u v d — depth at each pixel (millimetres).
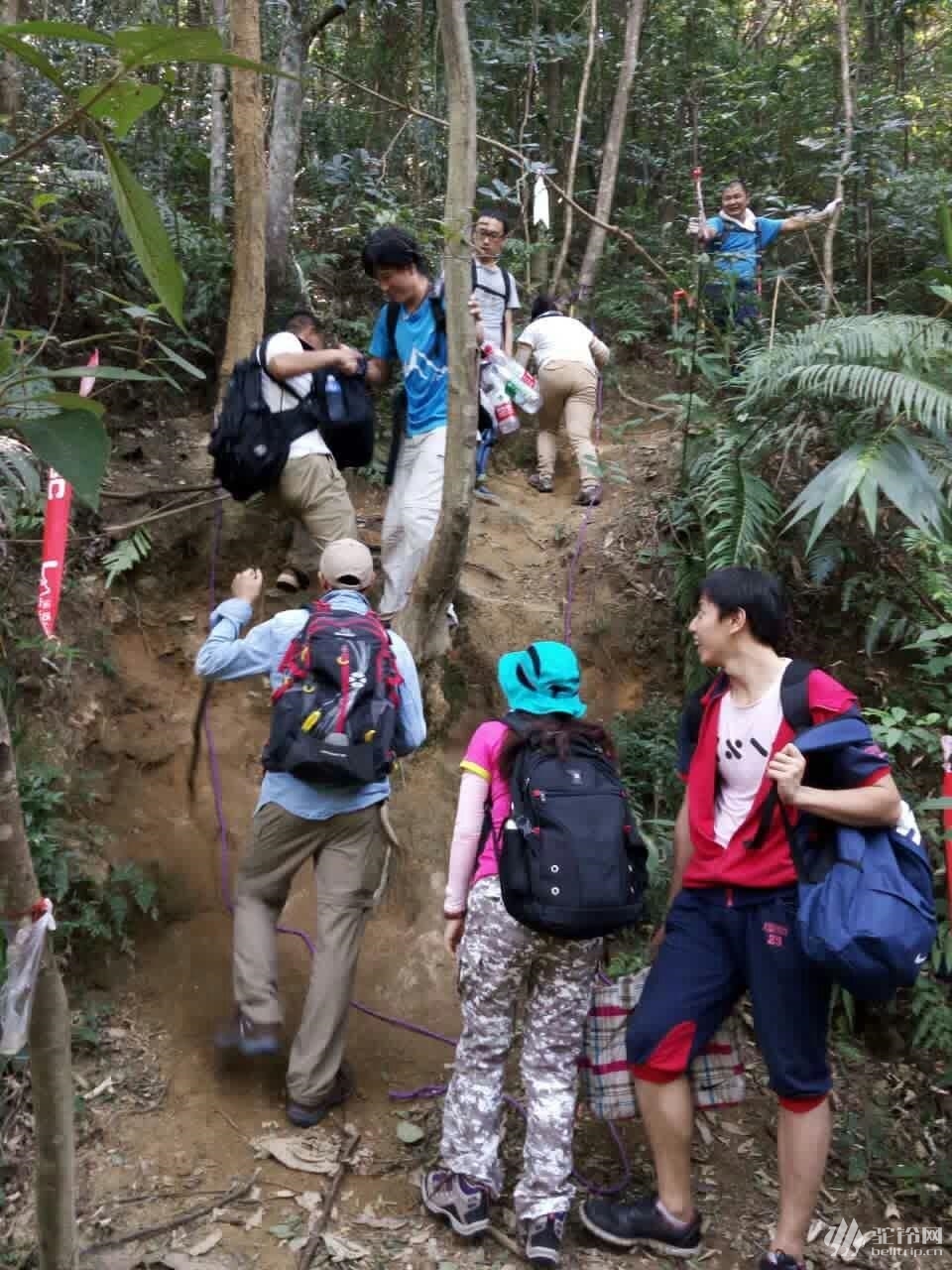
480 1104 2736
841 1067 3453
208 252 5719
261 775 4219
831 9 9555
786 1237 2598
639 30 7797
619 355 7426
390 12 8219
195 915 3715
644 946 3652
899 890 2441
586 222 8969
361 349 6328
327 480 4125
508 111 8836
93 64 6363
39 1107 1600
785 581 4469
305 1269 2600
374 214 7012
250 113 4793
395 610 4418
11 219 4910
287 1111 3066
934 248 6949
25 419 947
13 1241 2613
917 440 3762
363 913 3135
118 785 3922
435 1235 2744
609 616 4695
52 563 2760
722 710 2750
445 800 4141
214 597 4598
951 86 8656
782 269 5934
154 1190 2801
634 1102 2902
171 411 5559
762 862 2652
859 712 2594
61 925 3307
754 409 4395
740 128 8352
